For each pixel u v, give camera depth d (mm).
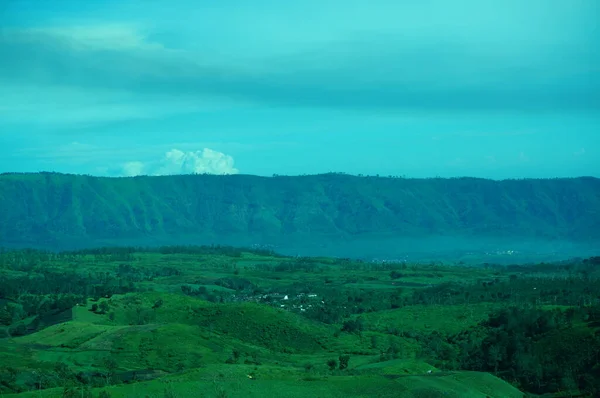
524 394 185500
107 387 156000
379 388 164250
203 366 187750
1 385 168250
